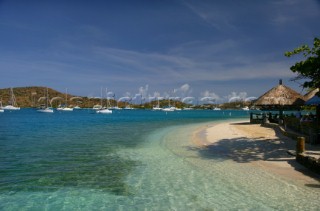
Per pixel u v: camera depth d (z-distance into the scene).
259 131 31.28
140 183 13.20
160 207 10.37
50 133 35.56
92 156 19.50
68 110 174.25
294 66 17.58
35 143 25.73
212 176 14.05
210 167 15.88
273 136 26.41
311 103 27.09
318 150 17.28
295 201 10.55
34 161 17.78
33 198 11.31
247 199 10.88
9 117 90.50
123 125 52.25
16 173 14.87
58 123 58.72
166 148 22.69
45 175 14.52
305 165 14.96
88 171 15.38
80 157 19.12
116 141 27.19
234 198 11.02
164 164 16.92
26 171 15.29
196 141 26.34
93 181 13.53
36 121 66.88
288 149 19.67
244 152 19.59
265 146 21.31
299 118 28.45
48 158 18.75
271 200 10.70
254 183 12.70
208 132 33.91
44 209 10.27
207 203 10.62
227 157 18.34
